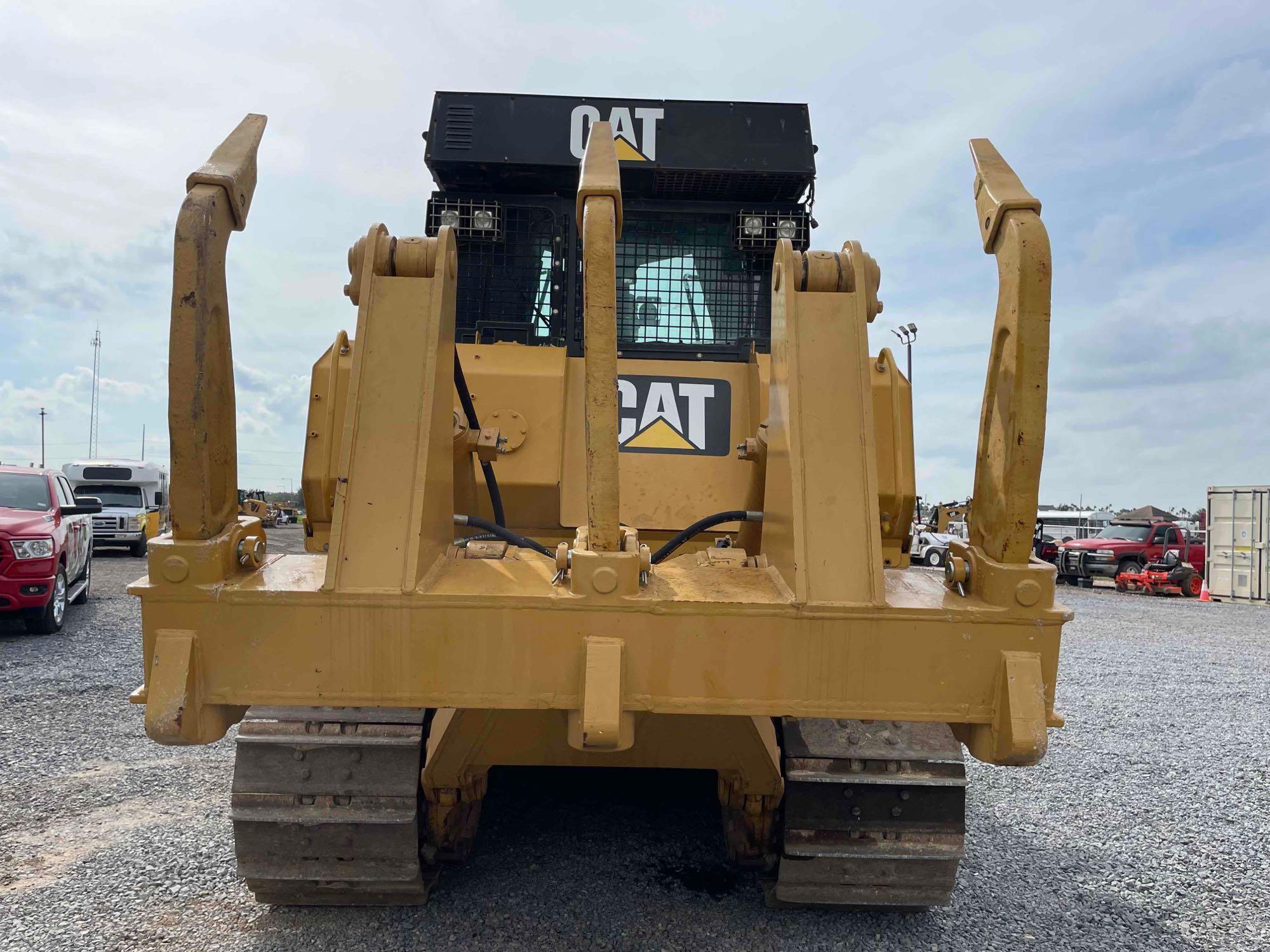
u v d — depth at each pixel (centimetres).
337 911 303
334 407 349
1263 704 718
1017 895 340
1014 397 211
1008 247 218
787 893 284
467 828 324
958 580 227
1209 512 1833
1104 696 745
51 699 633
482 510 379
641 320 450
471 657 206
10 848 360
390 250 237
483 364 392
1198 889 352
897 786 277
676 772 452
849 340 235
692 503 387
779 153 445
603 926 295
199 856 352
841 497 220
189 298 203
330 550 209
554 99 444
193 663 204
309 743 268
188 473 207
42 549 902
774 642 208
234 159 221
